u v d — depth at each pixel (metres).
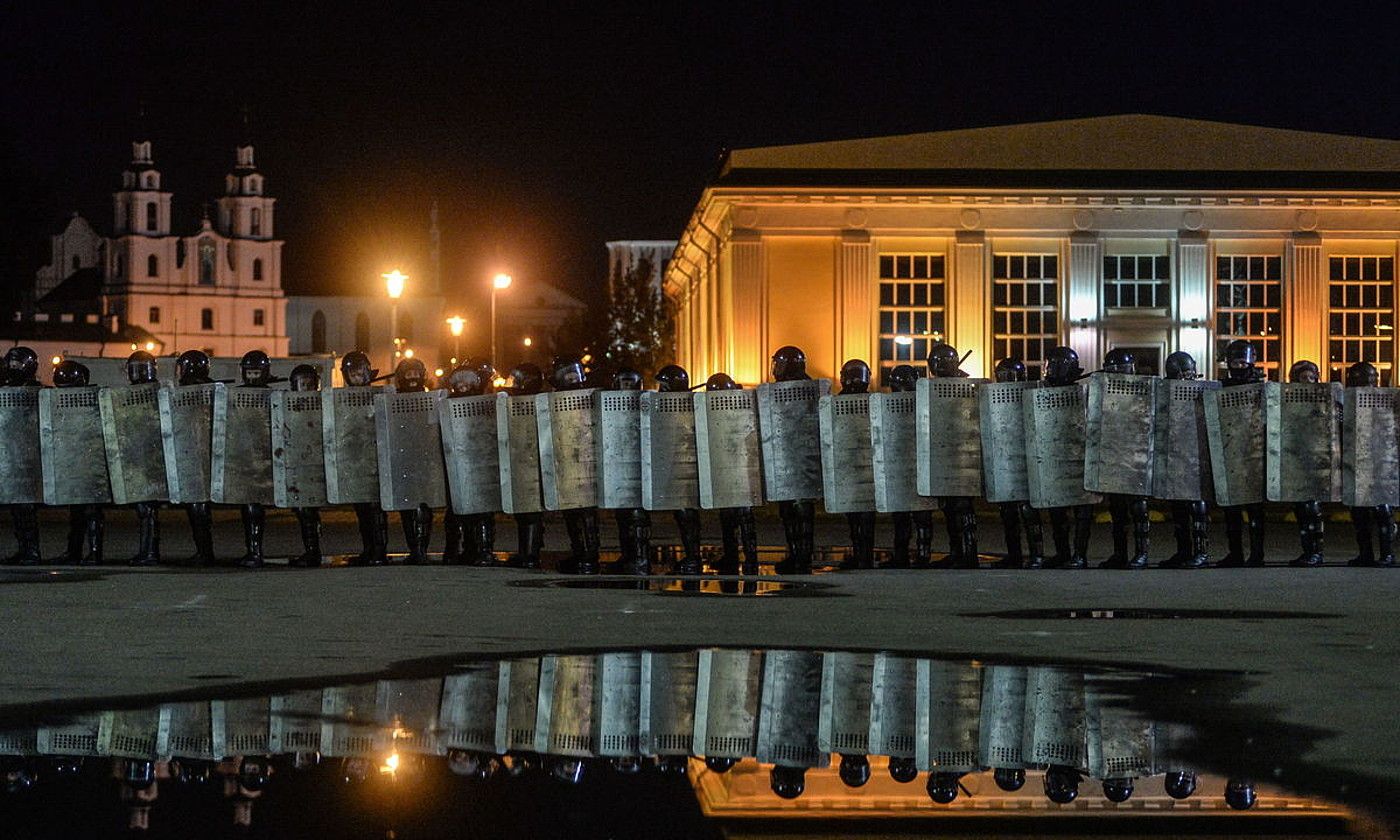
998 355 41.09
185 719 7.32
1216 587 15.23
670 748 6.69
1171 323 41.34
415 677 8.81
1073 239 41.09
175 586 15.14
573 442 17.97
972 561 18.38
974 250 40.78
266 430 18.47
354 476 18.55
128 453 18.53
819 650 10.16
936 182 40.91
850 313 40.47
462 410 18.42
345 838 4.92
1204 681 8.80
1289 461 18.34
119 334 143.88
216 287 161.38
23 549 18.95
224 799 5.54
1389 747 6.82
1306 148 42.44
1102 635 11.06
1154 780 6.10
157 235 159.75
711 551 22.16
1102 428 17.83
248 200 163.12
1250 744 6.90
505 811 5.37
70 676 8.80
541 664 9.40
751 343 40.53
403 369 18.83
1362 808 5.61
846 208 40.62
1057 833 5.20
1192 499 18.36
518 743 6.77
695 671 9.12
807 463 18.00
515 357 171.62
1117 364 18.00
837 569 18.16
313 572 17.17
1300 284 41.44
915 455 18.08
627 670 9.16
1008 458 17.95
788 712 7.67
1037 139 42.16
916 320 40.97
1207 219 41.41
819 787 5.89
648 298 89.12
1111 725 7.36
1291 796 5.81
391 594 14.30
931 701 8.05
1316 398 18.33
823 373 40.59
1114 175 41.47
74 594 14.21
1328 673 9.13
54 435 18.58
